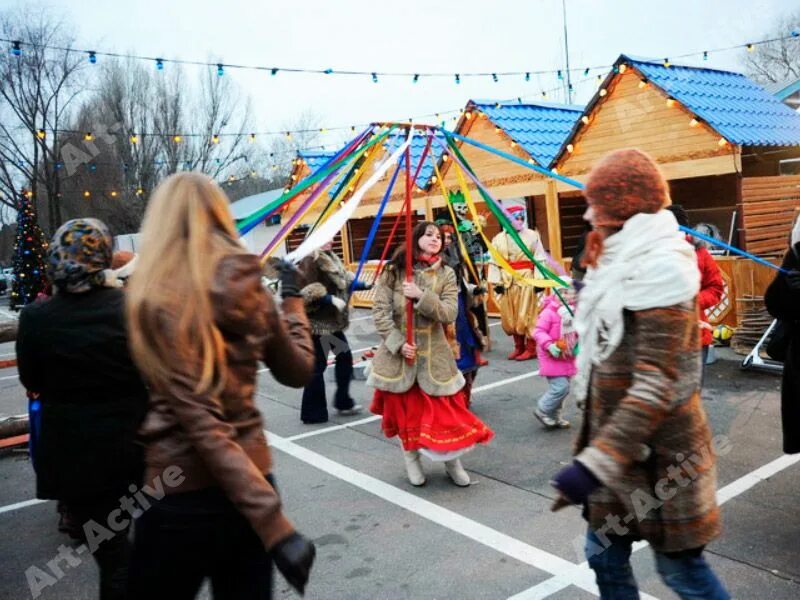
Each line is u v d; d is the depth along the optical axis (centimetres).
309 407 641
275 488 196
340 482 489
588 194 223
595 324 218
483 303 675
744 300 794
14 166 2338
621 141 936
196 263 179
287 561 172
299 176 1530
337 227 337
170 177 193
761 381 662
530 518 410
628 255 209
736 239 865
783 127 903
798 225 348
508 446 541
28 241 1582
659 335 202
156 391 180
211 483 181
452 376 456
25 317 291
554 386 562
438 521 414
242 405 186
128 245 2500
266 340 198
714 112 852
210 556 185
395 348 457
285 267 239
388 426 477
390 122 443
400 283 468
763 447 495
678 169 880
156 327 174
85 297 290
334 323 631
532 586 334
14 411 819
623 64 906
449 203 537
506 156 431
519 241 462
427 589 338
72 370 283
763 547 354
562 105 1278
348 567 366
